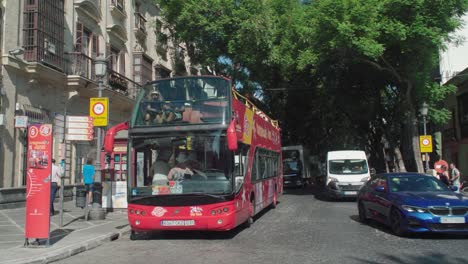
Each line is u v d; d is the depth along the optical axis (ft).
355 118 99.14
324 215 49.93
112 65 82.84
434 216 32.42
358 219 45.91
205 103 34.86
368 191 42.19
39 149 31.24
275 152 62.85
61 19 63.98
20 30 57.41
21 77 57.21
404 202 34.24
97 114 45.39
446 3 58.49
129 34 90.33
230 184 33.63
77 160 69.31
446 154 111.55
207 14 77.66
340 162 71.92
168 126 34.71
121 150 54.54
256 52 79.30
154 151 34.63
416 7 58.49
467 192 65.51
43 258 27.55
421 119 78.89
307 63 69.82
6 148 54.29
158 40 95.04
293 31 77.71
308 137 135.33
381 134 112.57
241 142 38.06
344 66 77.61
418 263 25.14
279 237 35.19
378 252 28.43
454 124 102.53
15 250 29.68
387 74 79.77
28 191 31.04
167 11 80.89
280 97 109.70
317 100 103.76
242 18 75.56
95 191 46.06
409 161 104.17
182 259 27.17
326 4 60.08
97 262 27.25
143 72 93.15
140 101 35.88
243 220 38.22
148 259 27.53
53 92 63.82
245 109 41.22
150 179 34.35
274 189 59.52
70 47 67.87
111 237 36.27
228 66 84.99
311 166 149.69
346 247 30.35
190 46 85.81
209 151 34.04
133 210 34.24
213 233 38.04
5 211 51.49
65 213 51.42
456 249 29.17
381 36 61.77
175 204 33.53
